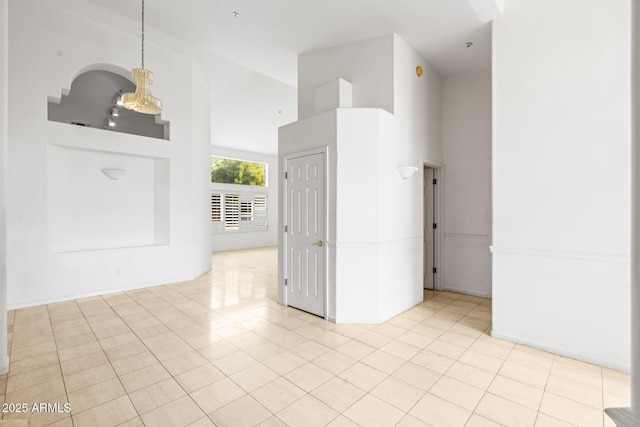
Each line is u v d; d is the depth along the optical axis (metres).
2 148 2.29
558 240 2.71
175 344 2.86
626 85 2.41
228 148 10.02
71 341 2.90
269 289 4.92
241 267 6.89
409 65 4.05
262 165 11.29
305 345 2.87
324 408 1.96
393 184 3.66
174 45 4.81
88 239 4.52
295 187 3.91
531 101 2.85
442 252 4.93
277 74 5.29
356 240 3.40
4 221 2.32
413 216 4.07
